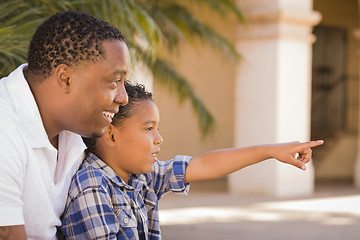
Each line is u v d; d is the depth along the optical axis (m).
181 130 10.74
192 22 6.26
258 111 8.50
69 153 1.43
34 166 1.28
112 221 1.47
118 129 1.56
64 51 1.23
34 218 1.32
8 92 1.29
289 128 8.45
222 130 11.29
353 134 12.99
